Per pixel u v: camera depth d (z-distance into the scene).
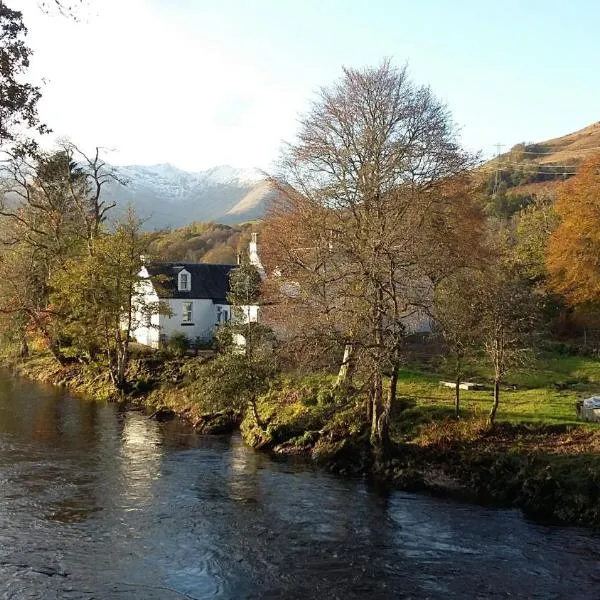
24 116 17.20
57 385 51.00
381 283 25.09
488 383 37.69
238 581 16.30
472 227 35.06
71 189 54.94
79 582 15.94
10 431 33.34
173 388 43.09
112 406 42.22
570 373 40.44
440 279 29.98
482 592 15.87
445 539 19.44
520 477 23.55
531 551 18.52
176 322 58.34
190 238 130.88
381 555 18.14
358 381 31.03
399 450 27.22
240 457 29.31
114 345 49.56
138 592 15.51
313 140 30.77
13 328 55.28
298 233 31.61
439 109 31.31
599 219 45.78
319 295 28.78
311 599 15.38
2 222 57.09
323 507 22.38
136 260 48.03
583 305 49.88
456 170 31.17
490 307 27.75
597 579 16.67
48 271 54.31
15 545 18.17
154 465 27.52
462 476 24.88
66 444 30.83
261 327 36.31
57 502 22.05
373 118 29.64
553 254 49.31
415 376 39.53
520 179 137.25
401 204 28.36
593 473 22.02
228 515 21.34
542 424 27.53
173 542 18.81
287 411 33.44
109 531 19.50
